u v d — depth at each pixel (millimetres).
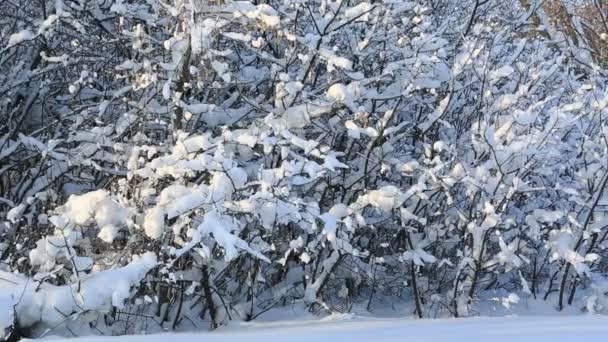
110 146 5715
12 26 6633
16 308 4254
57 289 4453
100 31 6602
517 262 5617
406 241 6242
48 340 3766
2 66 6848
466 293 5898
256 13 5258
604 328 3812
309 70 6004
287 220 5004
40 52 6320
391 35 6477
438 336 3561
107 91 6383
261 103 6207
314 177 4934
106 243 5176
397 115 6660
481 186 5734
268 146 5070
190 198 4660
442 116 6586
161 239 5082
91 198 4812
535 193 6660
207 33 5105
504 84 7539
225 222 4707
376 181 6559
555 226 6652
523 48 7676
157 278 5090
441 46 6441
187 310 5633
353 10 5773
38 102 6922
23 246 5383
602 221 6199
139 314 5141
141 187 5164
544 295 6695
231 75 5980
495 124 6262
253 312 5836
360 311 6156
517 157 5750
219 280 5723
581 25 12961
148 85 5648
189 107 5422
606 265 6953
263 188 4801
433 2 7867
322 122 6250
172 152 5148
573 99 6727
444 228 6344
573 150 6637
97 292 4398
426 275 6578
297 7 5730
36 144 5891
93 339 3727
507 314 6230
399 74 6383
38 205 6160
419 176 6238
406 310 6316
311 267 6195
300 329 4383
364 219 5848
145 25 6281
